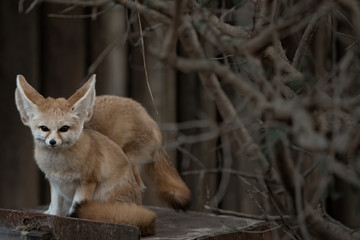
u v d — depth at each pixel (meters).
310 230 5.56
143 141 6.86
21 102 6.21
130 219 5.86
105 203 6.22
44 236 5.63
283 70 5.07
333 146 4.09
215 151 9.34
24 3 9.54
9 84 9.59
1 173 9.57
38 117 5.98
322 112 4.57
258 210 9.23
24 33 9.56
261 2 5.27
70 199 6.45
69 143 5.96
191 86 9.58
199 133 9.43
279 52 5.07
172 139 8.97
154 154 6.96
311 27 5.21
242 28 5.63
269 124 4.38
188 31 6.18
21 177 9.57
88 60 9.62
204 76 7.08
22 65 9.56
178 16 4.21
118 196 6.25
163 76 9.53
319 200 5.99
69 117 5.98
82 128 6.12
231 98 8.48
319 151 3.56
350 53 4.70
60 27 9.59
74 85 9.59
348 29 6.44
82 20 9.55
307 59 6.89
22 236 5.72
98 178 6.23
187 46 6.52
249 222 6.65
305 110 3.93
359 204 6.53
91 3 6.26
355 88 5.23
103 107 6.85
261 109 3.89
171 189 7.00
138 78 9.55
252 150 7.14
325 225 5.42
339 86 4.40
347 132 4.40
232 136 8.23
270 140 5.14
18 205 9.55
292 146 5.79
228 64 6.02
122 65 9.53
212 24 5.25
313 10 5.18
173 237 5.93
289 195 5.12
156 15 5.55
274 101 3.93
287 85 5.13
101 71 9.52
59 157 6.04
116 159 6.31
